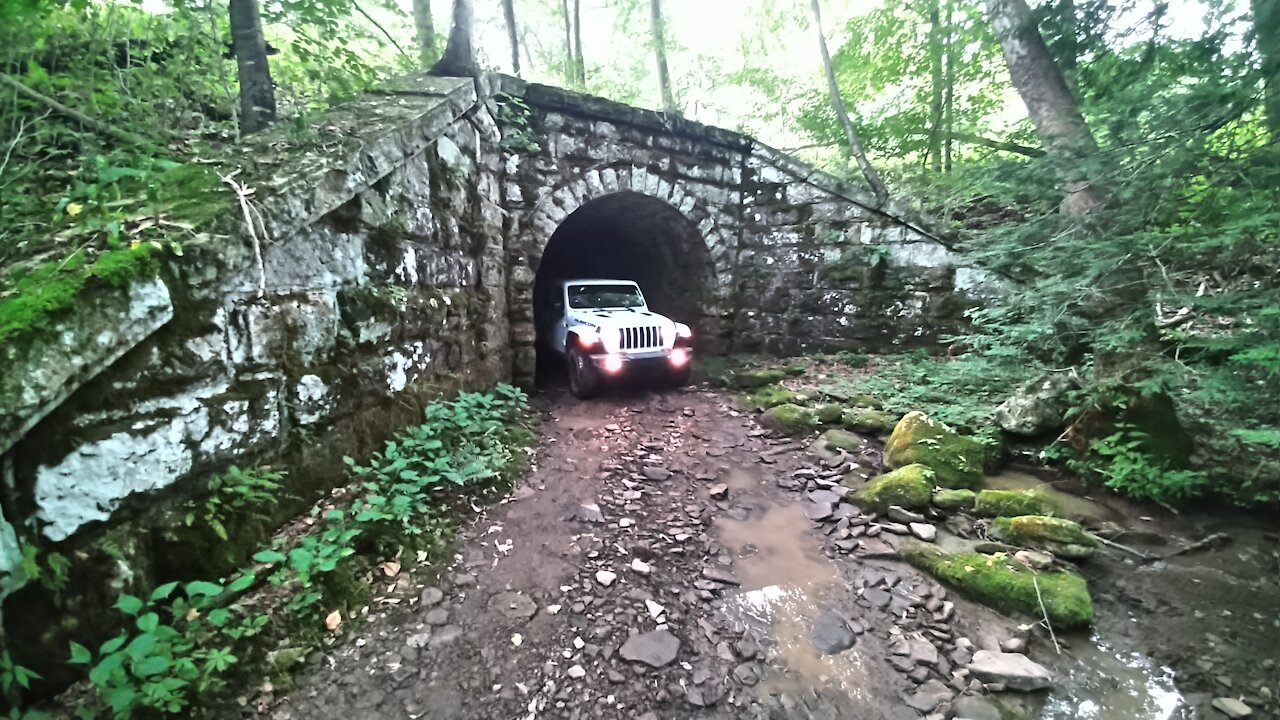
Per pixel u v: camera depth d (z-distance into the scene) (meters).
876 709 2.54
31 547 1.98
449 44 6.28
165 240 2.52
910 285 8.46
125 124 4.04
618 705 2.49
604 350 6.86
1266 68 3.04
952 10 9.74
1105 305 4.57
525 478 4.62
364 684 2.50
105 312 2.19
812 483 4.79
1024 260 5.39
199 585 2.24
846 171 12.27
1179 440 4.31
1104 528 3.96
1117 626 3.13
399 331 4.34
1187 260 3.95
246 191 3.05
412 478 3.64
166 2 4.45
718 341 9.43
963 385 6.46
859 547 3.87
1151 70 4.08
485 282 6.29
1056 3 4.36
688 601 3.23
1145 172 3.74
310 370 3.41
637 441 5.65
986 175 5.14
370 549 3.28
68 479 2.12
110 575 2.23
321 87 6.15
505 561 3.48
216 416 2.76
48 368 1.98
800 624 3.10
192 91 4.96
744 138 9.15
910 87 11.69
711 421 6.33
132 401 2.36
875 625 3.11
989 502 4.21
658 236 9.74
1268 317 3.18
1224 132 3.49
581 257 11.99
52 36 3.78
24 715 1.86
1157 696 2.66
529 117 7.08
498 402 5.31
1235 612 3.20
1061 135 4.83
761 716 2.48
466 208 5.80
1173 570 3.57
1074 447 4.64
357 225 3.88
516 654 2.74
